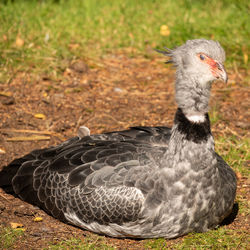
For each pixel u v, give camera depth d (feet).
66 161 29.91
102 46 58.44
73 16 65.21
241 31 59.11
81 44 57.82
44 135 41.45
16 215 30.96
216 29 59.21
